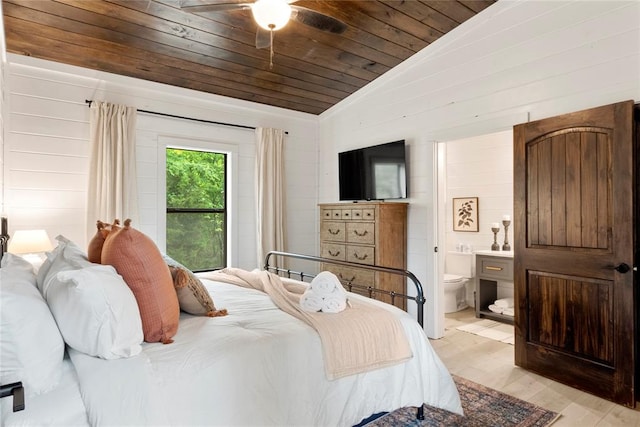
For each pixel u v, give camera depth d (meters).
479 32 3.27
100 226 1.85
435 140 3.63
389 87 4.09
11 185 2.99
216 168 4.29
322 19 2.22
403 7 3.04
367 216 3.78
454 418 2.17
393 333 1.90
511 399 2.42
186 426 1.27
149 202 3.70
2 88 2.42
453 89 3.47
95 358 1.32
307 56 3.60
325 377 1.65
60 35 2.86
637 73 2.39
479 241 4.76
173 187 3.98
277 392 1.51
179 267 1.95
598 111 2.47
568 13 2.72
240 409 1.40
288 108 4.73
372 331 1.83
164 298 1.55
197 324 1.72
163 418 1.22
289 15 2.15
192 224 4.11
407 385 1.92
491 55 3.18
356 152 4.30
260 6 2.08
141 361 1.32
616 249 2.38
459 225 4.96
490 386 2.61
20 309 1.18
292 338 1.61
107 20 2.77
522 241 2.92
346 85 4.29
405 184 3.79
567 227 2.64
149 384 1.24
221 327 1.67
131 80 3.58
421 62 3.75
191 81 3.80
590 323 2.52
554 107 2.79
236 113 4.34
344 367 1.69
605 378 2.43
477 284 4.39
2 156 2.55
